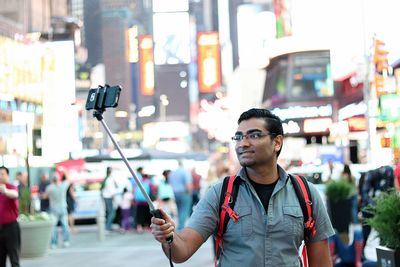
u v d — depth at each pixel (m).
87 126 69.19
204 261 14.21
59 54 47.28
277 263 4.23
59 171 26.02
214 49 77.94
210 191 4.42
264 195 4.36
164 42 75.00
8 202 11.23
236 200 4.32
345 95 45.16
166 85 116.19
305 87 48.69
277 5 61.09
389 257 7.26
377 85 27.06
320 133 47.78
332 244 10.16
